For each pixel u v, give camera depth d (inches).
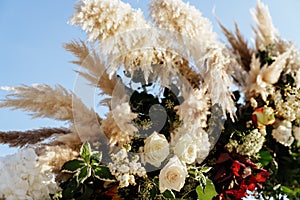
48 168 40.1
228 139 48.1
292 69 53.8
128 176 41.3
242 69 51.3
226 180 45.7
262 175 46.8
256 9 56.6
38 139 46.1
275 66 50.8
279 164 51.5
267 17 56.4
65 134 45.4
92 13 43.5
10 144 45.4
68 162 40.6
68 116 44.6
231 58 50.4
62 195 40.6
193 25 47.8
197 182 45.1
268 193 50.6
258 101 51.6
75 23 44.1
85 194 41.3
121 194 43.1
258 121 49.4
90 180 41.9
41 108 44.3
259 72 50.7
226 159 45.8
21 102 43.9
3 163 40.3
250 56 54.7
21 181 39.2
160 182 41.6
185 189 44.9
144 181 42.9
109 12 43.9
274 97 51.6
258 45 55.8
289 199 51.1
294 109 51.4
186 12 47.6
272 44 55.5
